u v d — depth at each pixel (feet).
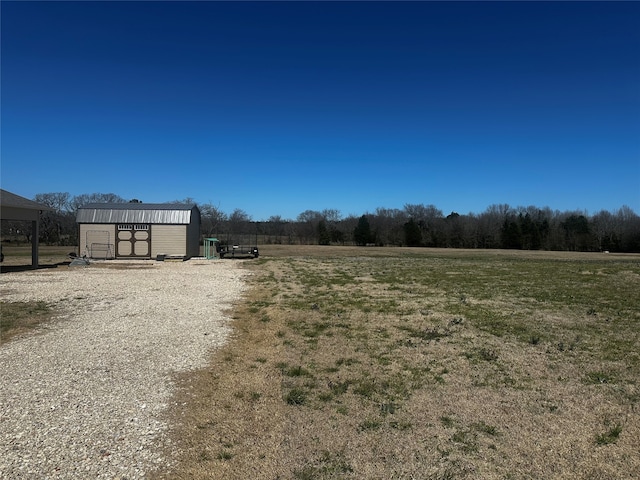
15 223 167.53
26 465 11.91
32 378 18.72
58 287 46.14
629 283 46.80
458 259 97.09
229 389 17.79
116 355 22.27
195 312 33.71
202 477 11.59
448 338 25.18
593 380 18.54
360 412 15.60
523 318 30.09
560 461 12.42
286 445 13.29
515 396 16.92
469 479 11.57
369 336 25.91
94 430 14.06
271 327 28.55
